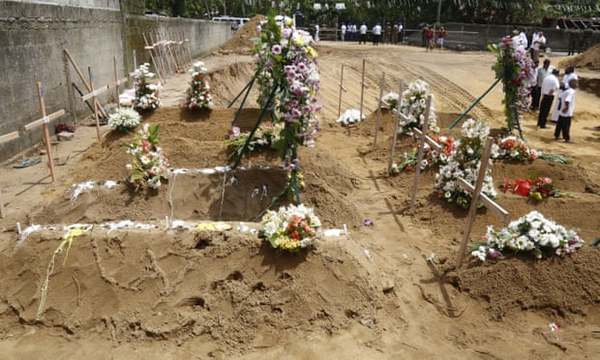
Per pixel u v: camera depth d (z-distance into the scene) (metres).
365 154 11.00
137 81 11.69
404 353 4.65
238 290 5.03
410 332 4.95
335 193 7.71
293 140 7.00
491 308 5.35
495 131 12.17
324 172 8.66
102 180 8.18
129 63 17.78
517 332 5.06
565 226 7.42
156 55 20.59
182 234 5.45
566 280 5.45
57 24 11.87
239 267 5.20
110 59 15.95
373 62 24.66
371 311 5.07
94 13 14.53
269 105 7.46
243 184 7.80
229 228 5.58
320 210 7.42
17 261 5.26
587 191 9.07
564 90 14.00
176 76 21.14
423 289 5.66
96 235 5.40
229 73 19.38
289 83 6.61
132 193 7.42
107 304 4.98
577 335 4.98
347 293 5.11
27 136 10.34
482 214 7.45
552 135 14.84
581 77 22.64
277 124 7.85
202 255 5.26
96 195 7.32
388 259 6.30
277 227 5.31
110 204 7.30
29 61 10.43
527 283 5.45
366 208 8.04
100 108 13.66
